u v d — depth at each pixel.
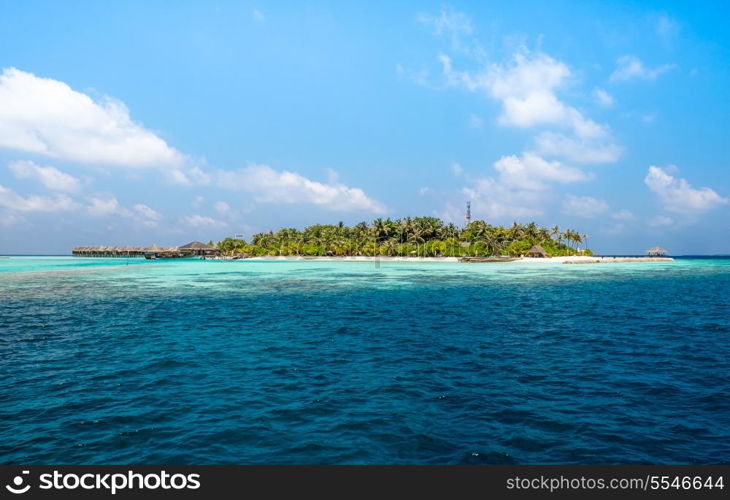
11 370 15.77
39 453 9.45
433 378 14.90
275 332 23.77
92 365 16.53
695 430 10.65
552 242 148.38
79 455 9.41
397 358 17.77
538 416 11.50
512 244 138.62
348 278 71.50
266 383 14.28
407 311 32.72
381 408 12.03
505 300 40.22
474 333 23.47
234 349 19.42
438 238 153.75
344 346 20.11
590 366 16.53
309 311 32.78
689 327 25.30
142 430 10.57
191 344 20.52
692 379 14.81
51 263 140.75
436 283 61.34
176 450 9.63
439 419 11.28
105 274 81.19
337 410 11.87
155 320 28.06
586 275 79.44
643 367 16.38
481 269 100.00
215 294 46.00
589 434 10.42
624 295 44.56
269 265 125.88
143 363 16.86
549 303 37.69
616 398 12.90
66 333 23.33
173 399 12.70
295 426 10.82
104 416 11.39
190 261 166.25
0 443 9.85
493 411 11.84
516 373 15.55
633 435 10.38
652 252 170.50
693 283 61.12
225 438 10.17
